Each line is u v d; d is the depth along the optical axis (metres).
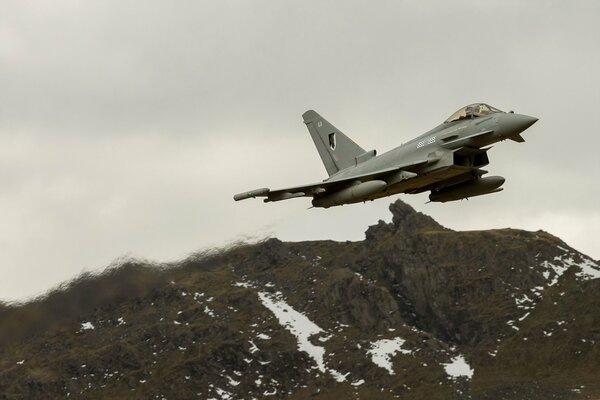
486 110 129.38
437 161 129.50
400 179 130.75
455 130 129.38
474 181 137.50
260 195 132.12
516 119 125.12
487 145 130.00
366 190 131.00
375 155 145.00
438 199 139.88
